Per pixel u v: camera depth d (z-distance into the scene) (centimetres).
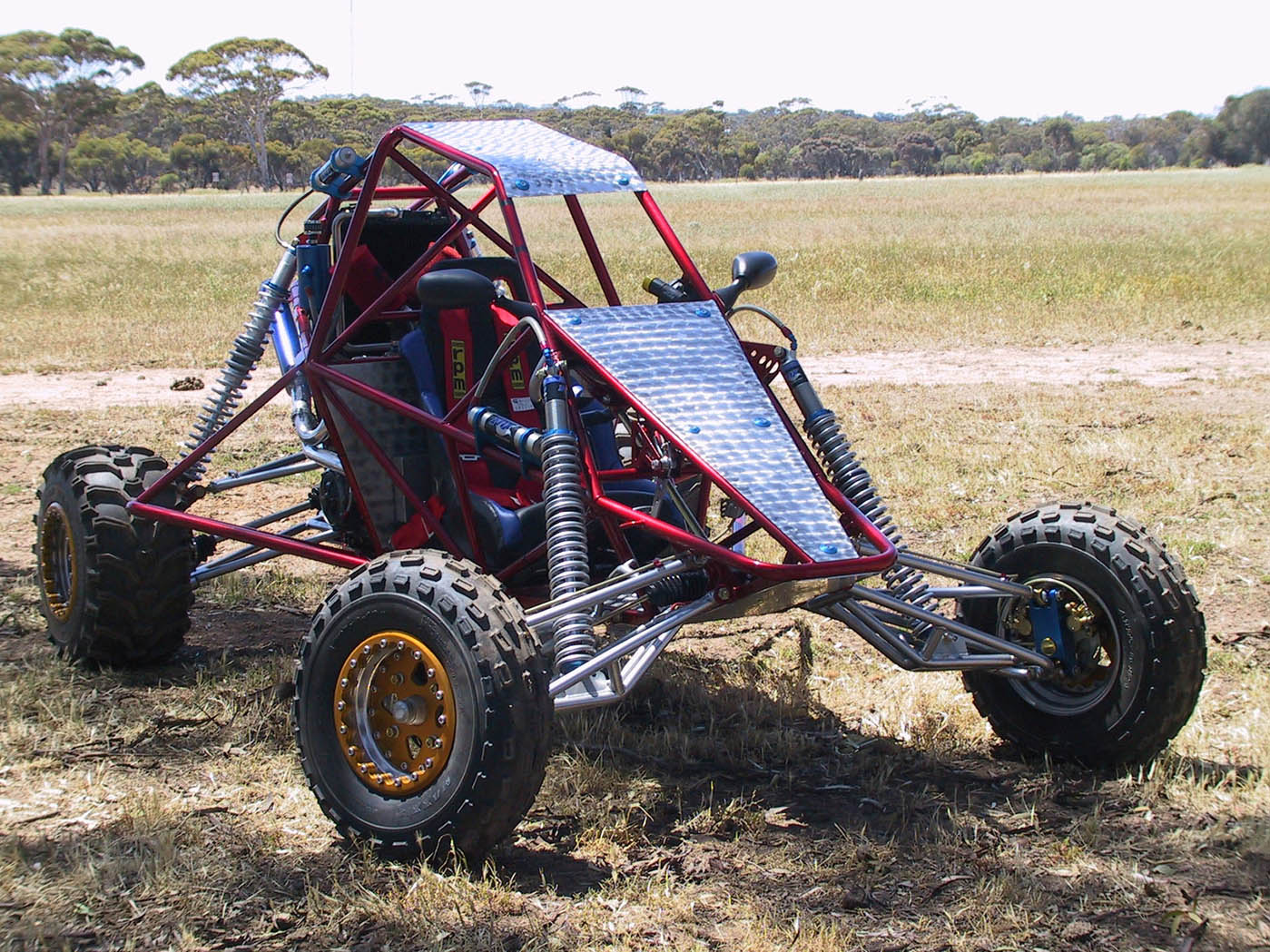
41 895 345
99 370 1288
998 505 761
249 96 10925
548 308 427
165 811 396
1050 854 374
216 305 1786
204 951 323
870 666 534
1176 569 409
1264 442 916
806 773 434
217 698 489
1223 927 337
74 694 495
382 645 364
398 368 486
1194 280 1898
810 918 339
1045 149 16312
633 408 414
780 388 1146
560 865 370
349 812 369
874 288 1845
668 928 336
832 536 379
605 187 453
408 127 479
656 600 410
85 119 11069
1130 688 410
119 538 502
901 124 17475
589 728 464
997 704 443
